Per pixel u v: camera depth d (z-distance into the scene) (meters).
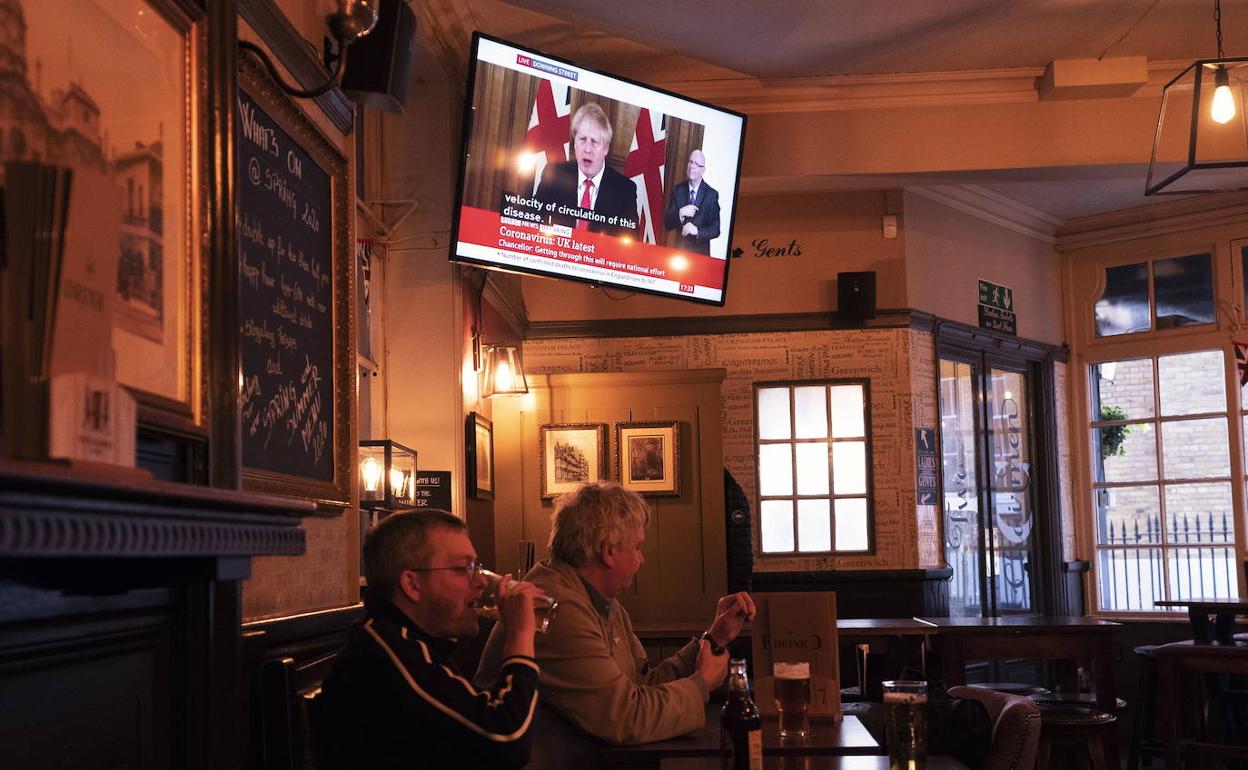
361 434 5.05
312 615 2.68
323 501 2.87
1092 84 6.27
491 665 2.98
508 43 5.02
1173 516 8.86
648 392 6.64
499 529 6.57
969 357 8.44
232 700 2.03
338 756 2.27
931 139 6.56
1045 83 6.39
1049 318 9.25
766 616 3.16
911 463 7.71
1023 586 8.79
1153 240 9.02
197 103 1.99
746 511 6.73
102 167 1.67
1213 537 8.66
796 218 7.95
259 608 2.49
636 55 6.22
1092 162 6.48
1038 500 9.05
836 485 7.77
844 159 6.57
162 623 1.87
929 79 6.41
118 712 1.72
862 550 7.70
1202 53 6.21
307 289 2.85
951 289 8.28
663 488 6.55
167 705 1.88
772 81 6.46
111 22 1.71
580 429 6.61
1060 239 9.29
